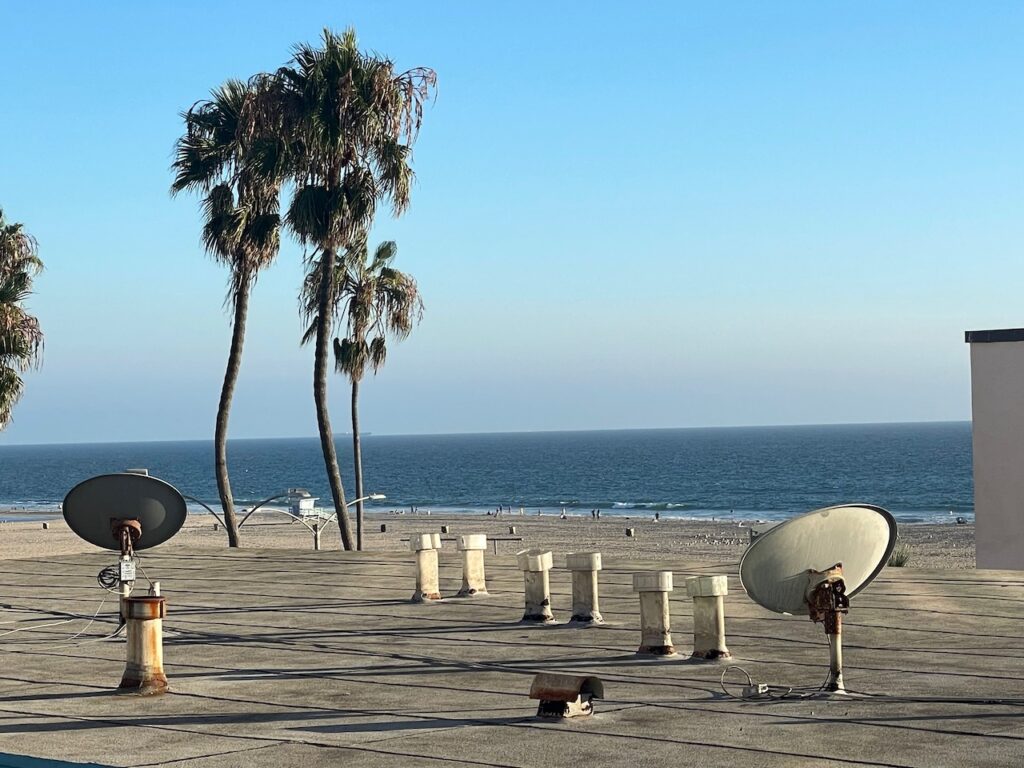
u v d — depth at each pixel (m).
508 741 7.45
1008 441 18.20
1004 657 10.15
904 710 8.10
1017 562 18.14
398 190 26.92
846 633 11.46
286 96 26.45
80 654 11.26
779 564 8.37
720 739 7.35
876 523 8.51
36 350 32.16
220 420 27.25
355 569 17.41
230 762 7.01
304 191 26.50
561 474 171.88
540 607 12.51
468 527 76.50
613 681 9.48
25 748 7.45
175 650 11.34
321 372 27.06
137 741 7.60
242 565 18.33
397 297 36.09
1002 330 18.27
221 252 27.97
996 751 6.91
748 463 188.38
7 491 163.12
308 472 196.38
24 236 33.94
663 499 115.88
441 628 12.31
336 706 8.71
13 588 16.42
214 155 28.70
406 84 26.88
